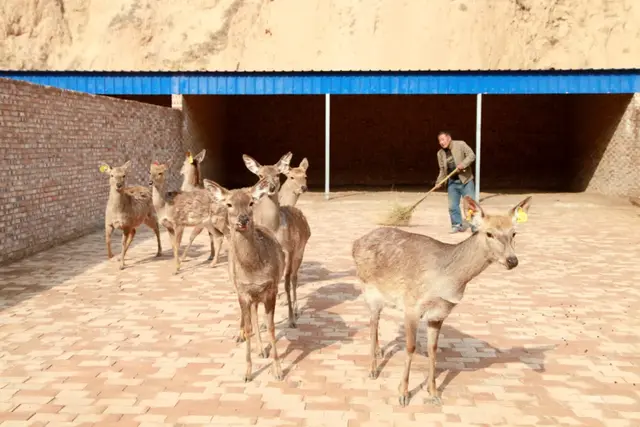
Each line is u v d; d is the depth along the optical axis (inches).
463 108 1154.0
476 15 936.9
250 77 869.8
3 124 426.3
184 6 981.2
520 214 195.9
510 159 1151.6
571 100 1094.4
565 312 322.3
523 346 271.0
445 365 248.2
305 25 953.5
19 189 448.8
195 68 957.2
